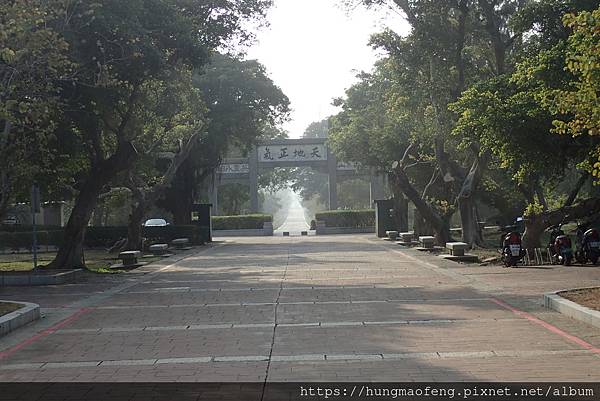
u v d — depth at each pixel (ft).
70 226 74.49
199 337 33.68
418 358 27.58
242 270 72.33
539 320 35.73
